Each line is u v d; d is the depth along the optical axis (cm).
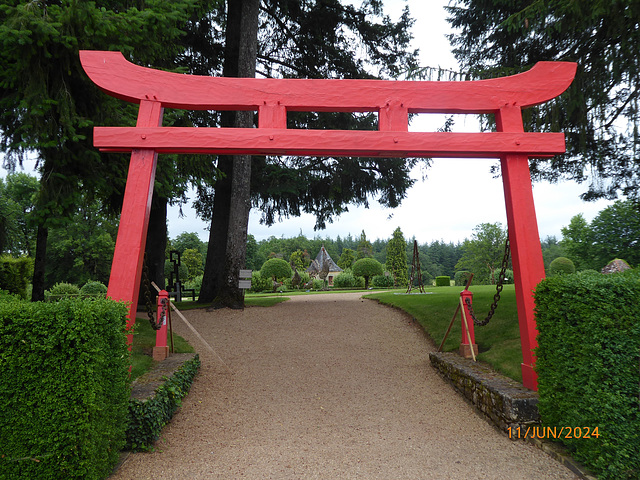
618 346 287
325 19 1383
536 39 773
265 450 352
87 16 513
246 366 655
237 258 1156
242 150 458
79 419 259
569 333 320
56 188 603
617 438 282
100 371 279
